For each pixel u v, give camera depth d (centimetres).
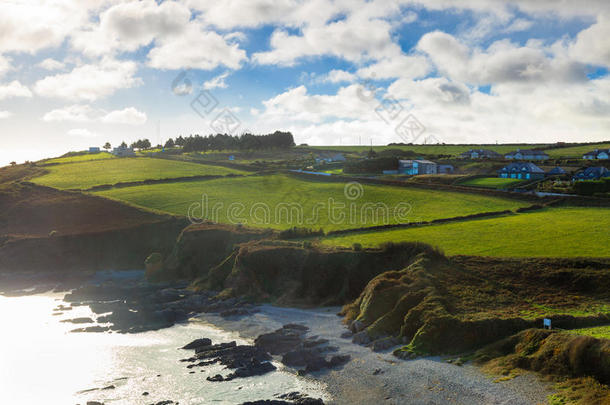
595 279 4497
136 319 5453
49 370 4028
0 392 3625
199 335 4944
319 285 5875
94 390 3600
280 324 5094
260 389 3444
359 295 5519
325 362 3800
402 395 3167
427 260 5278
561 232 6525
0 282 7669
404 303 4466
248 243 7169
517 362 3303
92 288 6906
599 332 3384
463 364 3494
